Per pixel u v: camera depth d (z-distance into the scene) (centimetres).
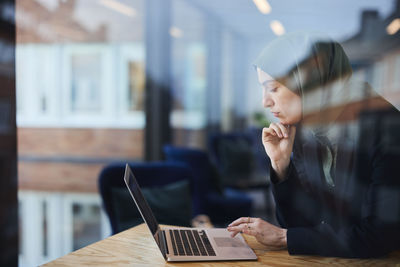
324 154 108
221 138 396
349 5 432
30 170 365
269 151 114
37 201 336
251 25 534
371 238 92
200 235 108
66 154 370
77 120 373
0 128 121
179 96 427
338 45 118
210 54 514
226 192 279
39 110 364
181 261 89
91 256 92
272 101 117
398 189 92
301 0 465
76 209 335
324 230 97
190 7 455
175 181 191
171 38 396
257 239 99
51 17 368
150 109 379
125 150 378
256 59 121
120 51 376
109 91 375
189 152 256
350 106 107
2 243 121
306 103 113
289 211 111
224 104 562
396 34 400
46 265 86
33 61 364
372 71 381
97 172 373
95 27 373
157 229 104
